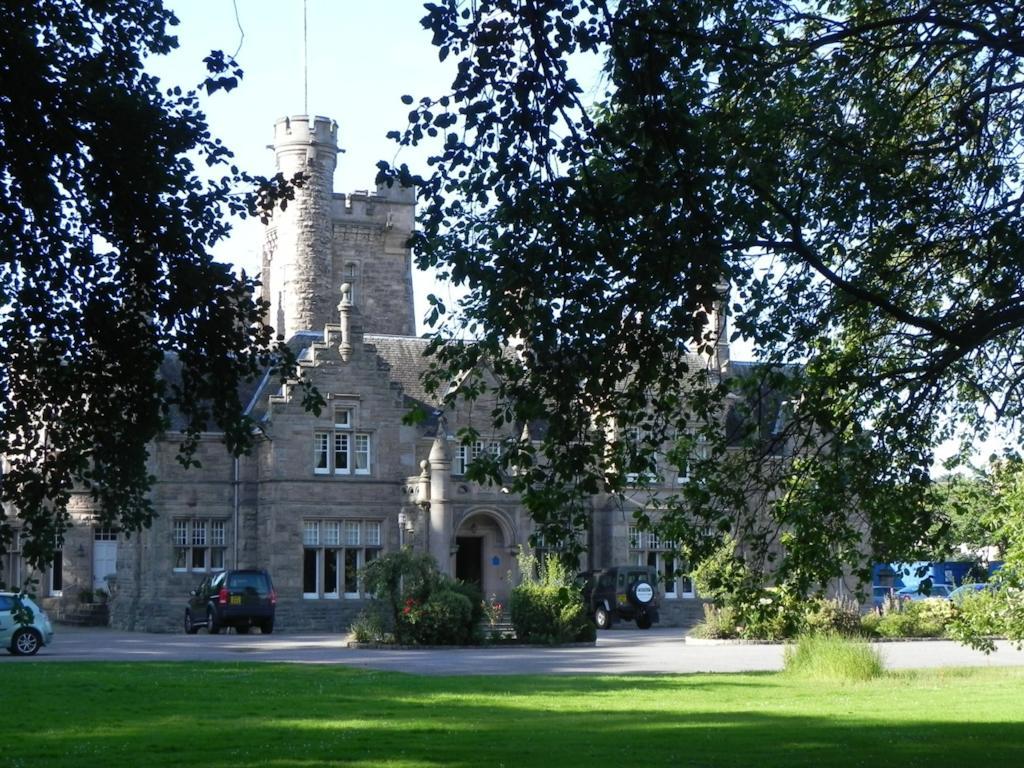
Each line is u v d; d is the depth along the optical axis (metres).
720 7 15.41
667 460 16.81
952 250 15.95
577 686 27.56
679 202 13.96
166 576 52.84
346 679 28.31
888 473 16.12
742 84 15.32
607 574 56.72
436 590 42.44
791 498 16.34
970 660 37.31
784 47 15.65
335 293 80.06
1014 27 14.62
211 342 16.02
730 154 15.23
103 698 24.00
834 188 15.84
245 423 16.30
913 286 16.38
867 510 16.52
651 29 13.39
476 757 17.30
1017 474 22.48
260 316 16.33
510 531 57.09
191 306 15.81
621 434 15.11
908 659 37.75
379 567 42.53
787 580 16.78
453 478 57.09
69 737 19.25
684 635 50.91
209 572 53.62
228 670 30.06
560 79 13.62
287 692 25.45
